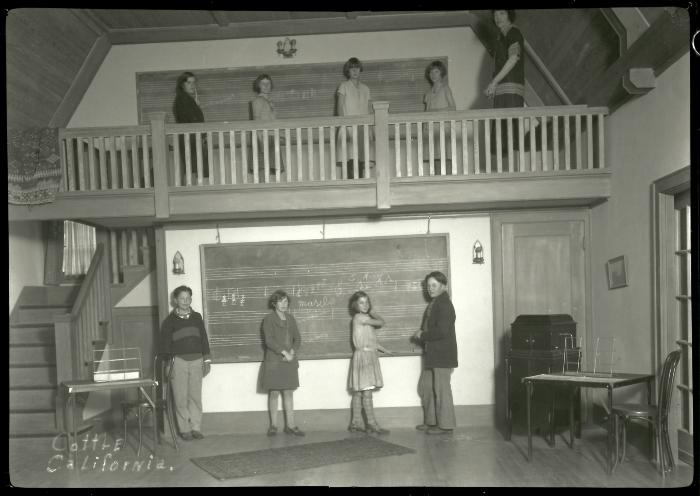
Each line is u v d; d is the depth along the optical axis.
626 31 5.48
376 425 6.52
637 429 5.56
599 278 6.57
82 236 8.05
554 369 5.78
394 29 7.64
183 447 6.13
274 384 6.48
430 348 6.33
